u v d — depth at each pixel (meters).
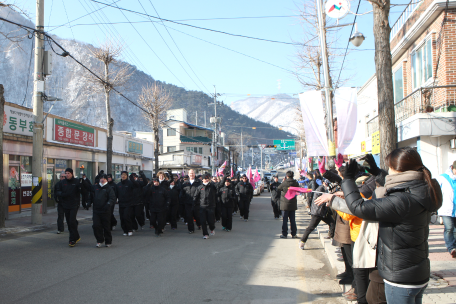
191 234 11.38
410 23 13.79
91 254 8.13
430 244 7.90
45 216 15.98
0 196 11.35
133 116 159.50
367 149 17.36
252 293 5.48
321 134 8.35
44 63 13.27
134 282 5.95
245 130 183.38
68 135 19.62
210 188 10.87
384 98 7.33
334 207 3.37
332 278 6.33
